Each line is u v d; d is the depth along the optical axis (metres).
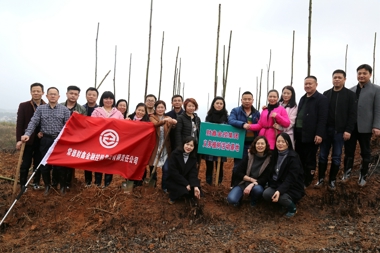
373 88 4.82
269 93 4.91
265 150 4.59
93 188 4.97
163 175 5.14
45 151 5.00
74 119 5.11
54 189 5.06
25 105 5.10
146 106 5.74
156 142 5.25
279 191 4.28
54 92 4.93
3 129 15.73
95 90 5.72
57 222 4.36
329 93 5.05
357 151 6.84
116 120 5.18
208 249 3.72
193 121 5.23
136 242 3.93
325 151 5.05
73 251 3.78
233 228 4.25
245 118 5.18
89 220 4.39
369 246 3.56
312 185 5.34
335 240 3.79
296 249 3.62
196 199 4.76
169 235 4.08
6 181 5.99
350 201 4.71
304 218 4.46
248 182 4.70
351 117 4.73
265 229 4.20
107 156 4.98
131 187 5.03
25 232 4.22
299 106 5.05
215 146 5.23
